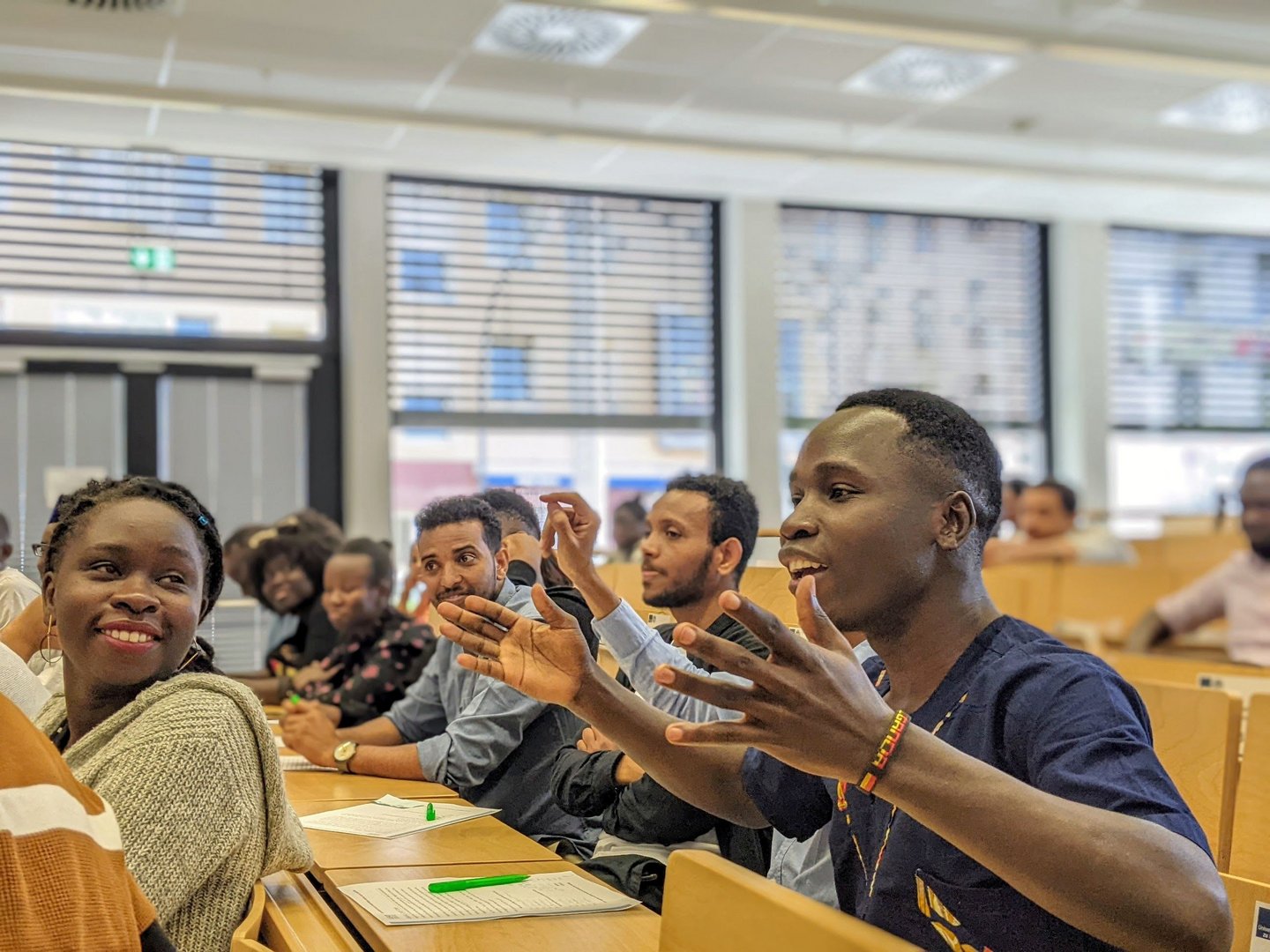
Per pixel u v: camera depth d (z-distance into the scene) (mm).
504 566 2375
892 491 1157
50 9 4621
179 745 1302
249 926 1257
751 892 881
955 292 7957
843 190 7262
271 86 5496
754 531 2191
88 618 1360
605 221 7270
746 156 6504
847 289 7711
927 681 1201
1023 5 4930
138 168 6301
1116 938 930
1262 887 1474
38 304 6156
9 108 5508
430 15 4812
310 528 3953
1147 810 970
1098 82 5695
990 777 949
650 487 7375
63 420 6211
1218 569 4211
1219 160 6930
